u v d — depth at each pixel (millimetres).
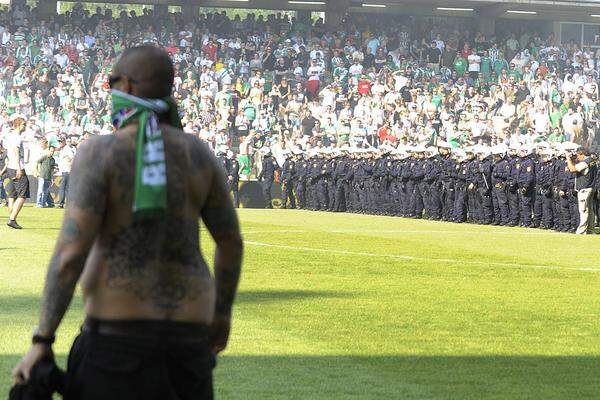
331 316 32719
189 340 10766
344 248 59812
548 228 83125
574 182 79188
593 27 158625
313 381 23109
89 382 10539
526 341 29109
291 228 79062
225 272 11508
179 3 147625
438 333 30078
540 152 87062
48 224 75188
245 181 120188
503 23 157500
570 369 25312
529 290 40750
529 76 151375
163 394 10570
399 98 143125
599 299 38312
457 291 40000
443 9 154500
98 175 10625
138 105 11008
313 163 116750
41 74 132250
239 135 137375
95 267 10734
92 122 130250
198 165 11047
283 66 144625
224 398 21250
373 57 149250
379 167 106500
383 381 23297
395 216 104562
